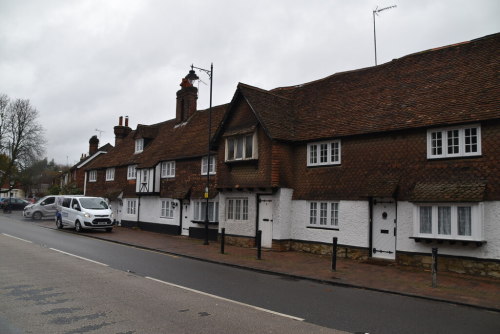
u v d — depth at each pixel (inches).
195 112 1077.8
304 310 294.4
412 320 278.1
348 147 582.2
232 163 709.9
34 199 2193.7
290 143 657.6
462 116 459.8
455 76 527.8
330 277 430.9
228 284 383.9
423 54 607.5
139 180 1060.5
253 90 701.9
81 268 442.0
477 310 312.3
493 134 437.4
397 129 516.7
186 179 896.9
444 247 459.8
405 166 511.8
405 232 497.7
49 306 288.2
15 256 514.3
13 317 261.4
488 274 425.1
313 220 620.7
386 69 641.0
